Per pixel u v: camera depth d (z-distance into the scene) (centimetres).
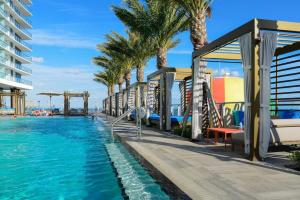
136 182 586
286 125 757
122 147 1073
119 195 527
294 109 1062
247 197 423
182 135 1195
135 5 1852
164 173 557
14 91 5316
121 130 1534
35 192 560
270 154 766
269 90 695
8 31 5484
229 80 1886
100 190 562
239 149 846
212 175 544
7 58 5403
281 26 702
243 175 545
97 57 3959
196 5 1196
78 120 3266
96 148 1097
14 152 1028
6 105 5644
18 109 4741
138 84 2302
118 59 3194
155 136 1209
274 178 524
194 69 1070
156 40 1906
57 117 4072
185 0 1203
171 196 491
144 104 2234
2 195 546
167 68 1489
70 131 1864
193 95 1056
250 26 704
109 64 4103
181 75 1792
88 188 577
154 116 1794
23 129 2056
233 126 1061
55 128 2130
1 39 5184
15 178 662
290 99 1080
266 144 683
